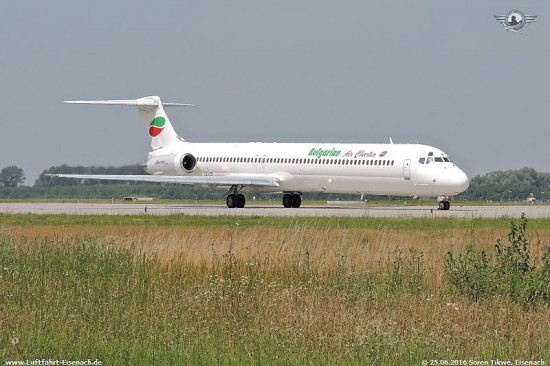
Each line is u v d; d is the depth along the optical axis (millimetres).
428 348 47094
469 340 48656
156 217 146375
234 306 55438
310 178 184125
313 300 56188
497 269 62875
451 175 169000
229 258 71250
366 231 108000
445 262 72188
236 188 193125
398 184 173250
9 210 187000
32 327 50625
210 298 56469
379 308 55906
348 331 49469
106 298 58000
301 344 47656
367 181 176500
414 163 171125
